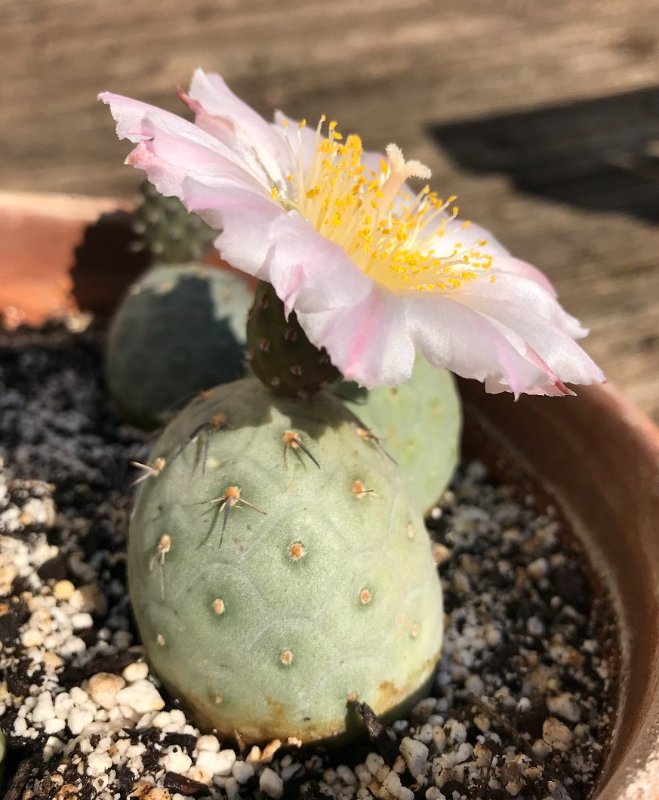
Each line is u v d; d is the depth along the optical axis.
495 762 0.13
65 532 0.16
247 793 0.12
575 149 0.31
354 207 0.12
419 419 0.15
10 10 0.38
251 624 0.11
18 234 0.21
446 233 0.14
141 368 0.18
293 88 0.34
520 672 0.14
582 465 0.16
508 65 0.37
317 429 0.12
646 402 0.21
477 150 0.31
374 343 0.10
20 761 0.12
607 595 0.15
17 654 0.14
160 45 0.37
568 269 0.25
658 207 0.28
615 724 0.13
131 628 0.15
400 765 0.12
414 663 0.12
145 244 0.20
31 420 0.19
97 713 0.13
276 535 0.11
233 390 0.12
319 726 0.12
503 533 0.17
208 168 0.10
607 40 0.40
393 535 0.12
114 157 0.29
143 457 0.17
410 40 0.39
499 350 0.10
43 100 0.32
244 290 0.19
